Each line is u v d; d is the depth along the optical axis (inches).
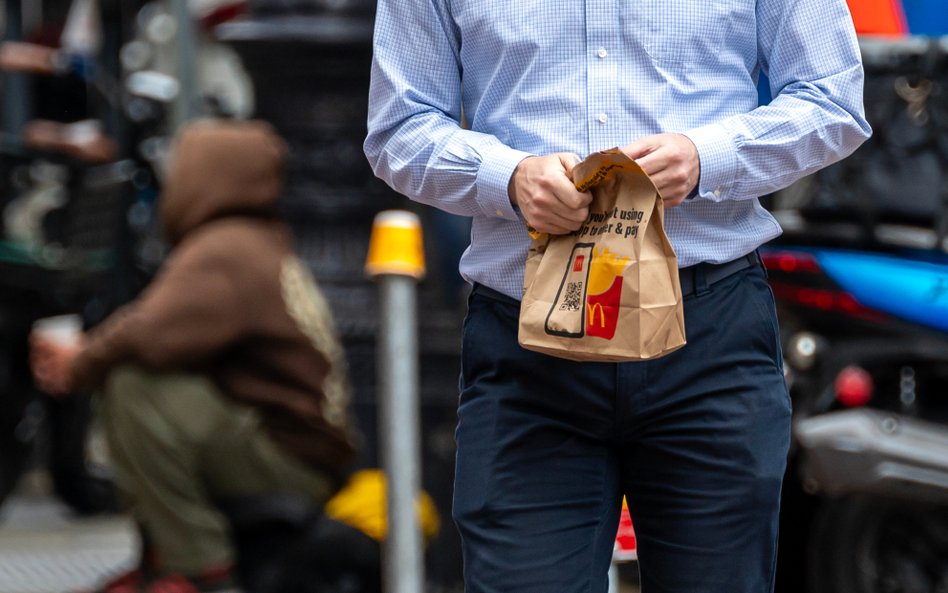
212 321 570.6
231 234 584.4
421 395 673.6
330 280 685.3
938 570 520.1
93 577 681.6
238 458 575.5
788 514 537.3
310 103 689.0
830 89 284.8
